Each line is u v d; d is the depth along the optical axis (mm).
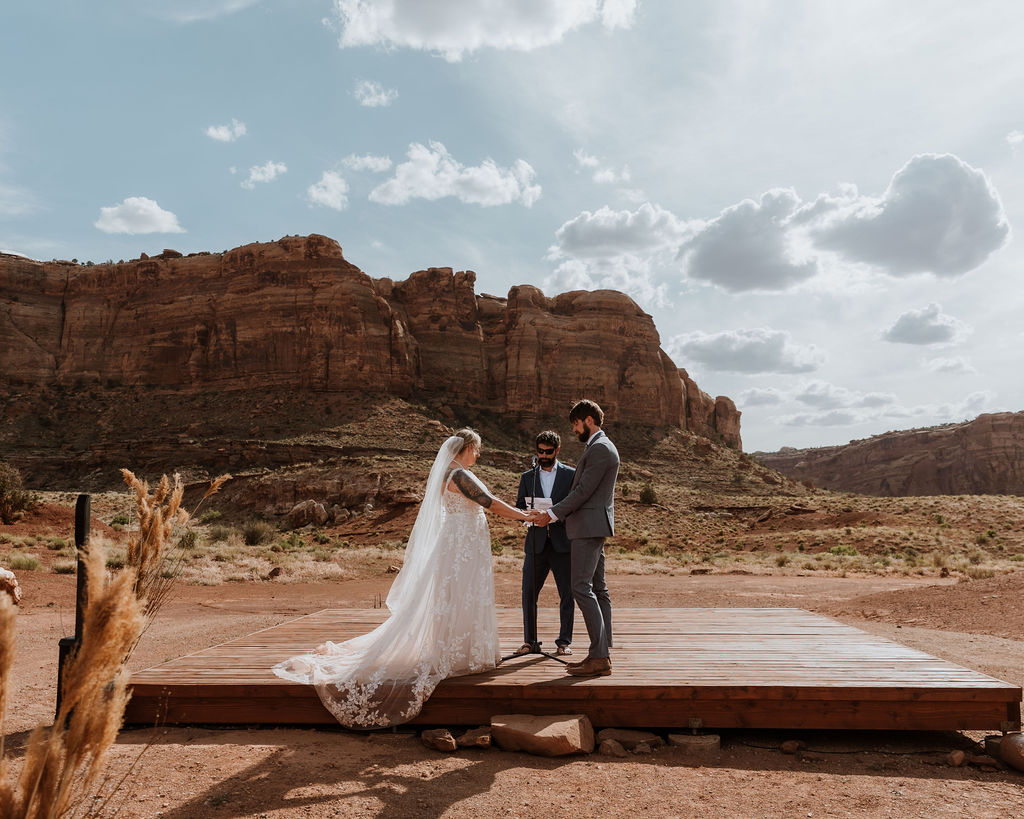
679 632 6664
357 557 32094
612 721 4691
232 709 4777
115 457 77812
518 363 112438
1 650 1657
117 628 1768
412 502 52781
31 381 99125
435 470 5145
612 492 5289
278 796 3549
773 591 19672
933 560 32125
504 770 4039
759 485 94125
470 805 3508
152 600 2473
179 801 3451
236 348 98938
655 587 20922
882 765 4277
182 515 2592
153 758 4090
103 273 107312
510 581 21766
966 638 9875
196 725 4797
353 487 56688
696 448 106625
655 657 5562
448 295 116500
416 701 4598
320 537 46156
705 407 135250
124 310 105125
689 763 4258
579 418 5418
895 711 4645
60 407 93812
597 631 5023
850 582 23672
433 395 105938
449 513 5109
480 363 113188
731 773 4082
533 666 5293
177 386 99438
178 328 102000
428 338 112688
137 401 95000
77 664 1745
